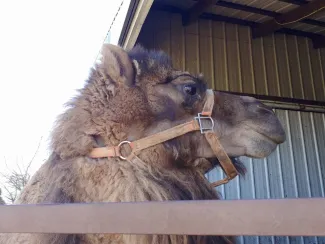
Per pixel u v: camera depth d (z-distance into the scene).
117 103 0.90
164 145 0.90
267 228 0.39
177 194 0.87
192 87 0.96
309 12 2.24
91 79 0.95
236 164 1.05
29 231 0.49
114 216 0.46
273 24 2.49
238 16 2.58
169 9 2.39
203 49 2.47
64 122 0.89
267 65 2.66
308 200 0.37
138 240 0.76
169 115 0.93
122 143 0.87
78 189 0.83
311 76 2.78
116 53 0.92
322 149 2.66
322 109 2.73
